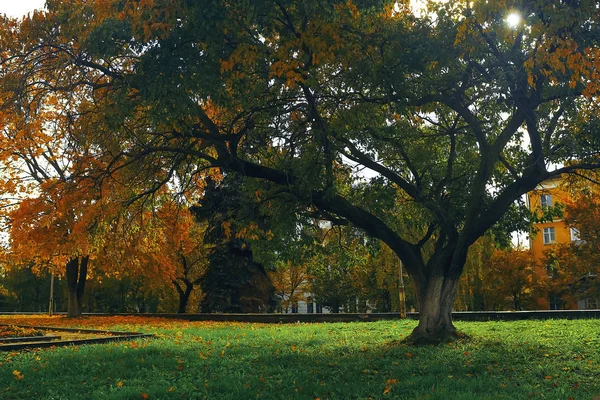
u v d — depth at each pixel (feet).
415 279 48.08
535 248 196.54
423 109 45.11
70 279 105.81
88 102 49.42
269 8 36.58
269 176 46.39
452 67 41.75
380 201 49.24
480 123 47.62
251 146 51.96
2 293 202.28
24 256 92.27
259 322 89.35
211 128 45.42
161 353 41.47
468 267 135.74
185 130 42.96
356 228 56.65
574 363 34.24
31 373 34.32
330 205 47.14
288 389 28.94
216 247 116.67
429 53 39.22
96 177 47.44
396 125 48.88
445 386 28.53
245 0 32.94
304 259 55.01
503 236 55.57
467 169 51.49
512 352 39.01
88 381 31.91
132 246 58.13
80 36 41.06
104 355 40.22
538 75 40.29
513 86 41.93
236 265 115.65
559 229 193.98
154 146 48.98
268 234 53.78
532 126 44.34
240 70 38.09
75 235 50.21
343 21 40.63
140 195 50.21
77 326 78.18
